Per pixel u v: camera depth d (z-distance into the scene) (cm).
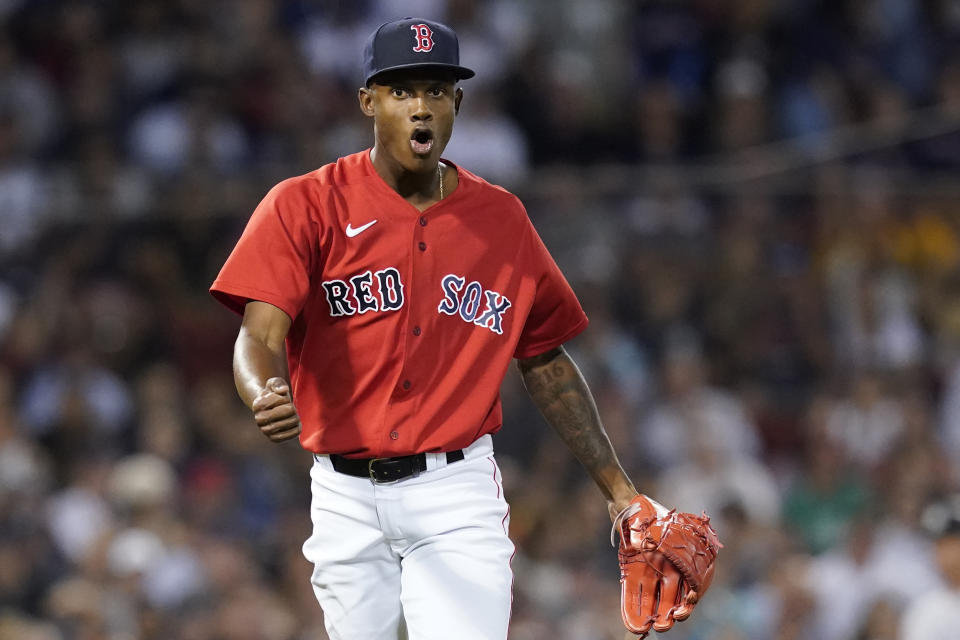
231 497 3309
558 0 4522
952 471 3559
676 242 3666
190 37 4238
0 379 3366
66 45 4153
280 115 4094
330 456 1388
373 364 1353
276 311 1305
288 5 4394
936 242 3784
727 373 3684
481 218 1395
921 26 4884
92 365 3478
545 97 4325
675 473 3519
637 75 4541
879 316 3750
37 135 3969
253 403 1170
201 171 3694
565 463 3341
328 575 1398
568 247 3594
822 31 4712
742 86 4388
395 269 1353
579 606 3025
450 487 1370
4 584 2970
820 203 3750
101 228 3531
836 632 3189
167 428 3384
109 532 3008
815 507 3544
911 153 3784
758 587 3156
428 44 1301
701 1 4672
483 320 1379
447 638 1334
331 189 1362
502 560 1379
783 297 3728
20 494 3120
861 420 3659
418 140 1318
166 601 2930
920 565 3269
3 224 3503
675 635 3056
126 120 4069
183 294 3559
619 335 3622
